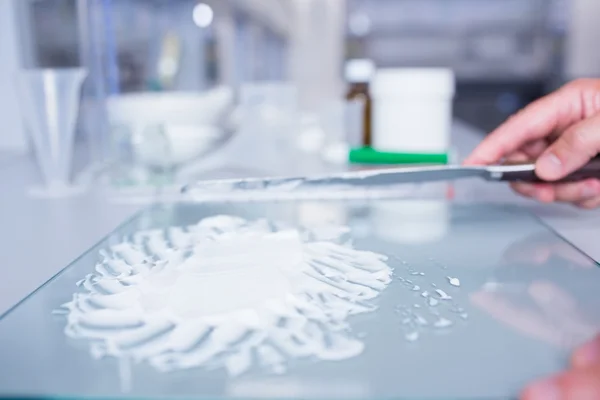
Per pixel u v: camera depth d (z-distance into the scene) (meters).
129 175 0.81
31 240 0.50
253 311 0.32
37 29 1.24
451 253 0.44
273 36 3.00
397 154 0.80
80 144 1.18
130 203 0.66
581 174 0.53
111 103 0.91
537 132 0.62
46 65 1.25
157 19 1.75
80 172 0.86
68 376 0.26
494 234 0.50
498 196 0.68
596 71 3.22
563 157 0.52
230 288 0.36
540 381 0.23
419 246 0.46
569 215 0.59
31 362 0.27
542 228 0.52
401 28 3.25
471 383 0.25
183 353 0.28
